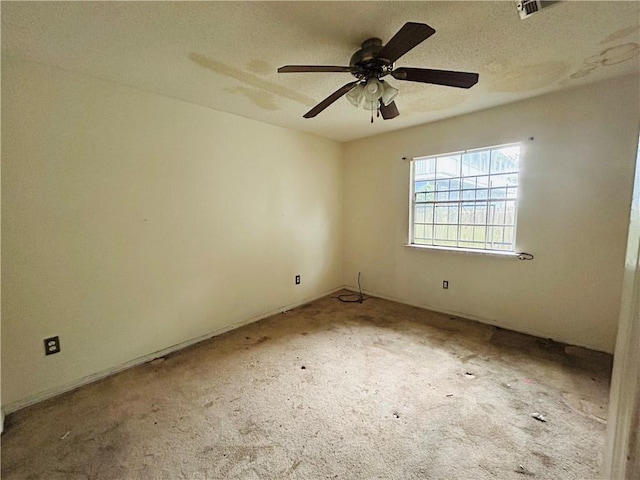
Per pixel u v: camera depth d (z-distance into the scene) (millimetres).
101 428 1745
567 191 2643
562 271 2717
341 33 1702
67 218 2107
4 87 1841
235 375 2275
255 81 2297
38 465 1498
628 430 604
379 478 1401
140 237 2471
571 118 2576
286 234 3705
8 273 1899
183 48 1831
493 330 3043
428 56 1989
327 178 4207
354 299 4145
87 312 2223
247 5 1454
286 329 3150
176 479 1415
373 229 4188
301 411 1862
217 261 3016
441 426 1720
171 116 2602
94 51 1840
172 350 2703
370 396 1999
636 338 589
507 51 1935
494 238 3162
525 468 1441
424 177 3686
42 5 1409
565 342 2738
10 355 1920
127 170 2371
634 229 638
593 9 1519
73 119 2102
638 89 2293
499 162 3072
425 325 3201
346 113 3068
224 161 3012
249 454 1549
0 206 1847
